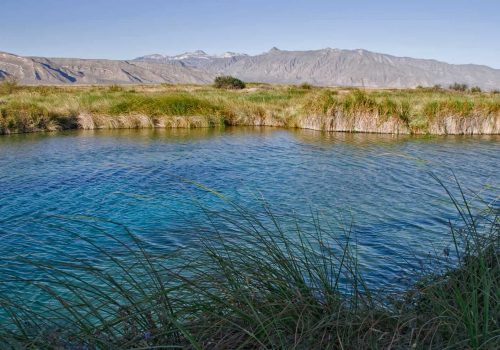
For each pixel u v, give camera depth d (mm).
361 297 4000
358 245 8844
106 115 31141
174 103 33531
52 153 20672
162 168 17344
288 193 13656
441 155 20688
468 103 30641
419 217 11078
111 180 15148
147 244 8805
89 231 9828
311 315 3555
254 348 3307
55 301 5555
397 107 30672
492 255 4605
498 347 3006
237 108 34156
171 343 3332
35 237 9414
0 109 29438
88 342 3271
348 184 14922
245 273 3916
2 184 14562
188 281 3701
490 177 16000
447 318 3461
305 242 8492
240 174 16422
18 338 3211
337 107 30859
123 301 4766
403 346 3271
